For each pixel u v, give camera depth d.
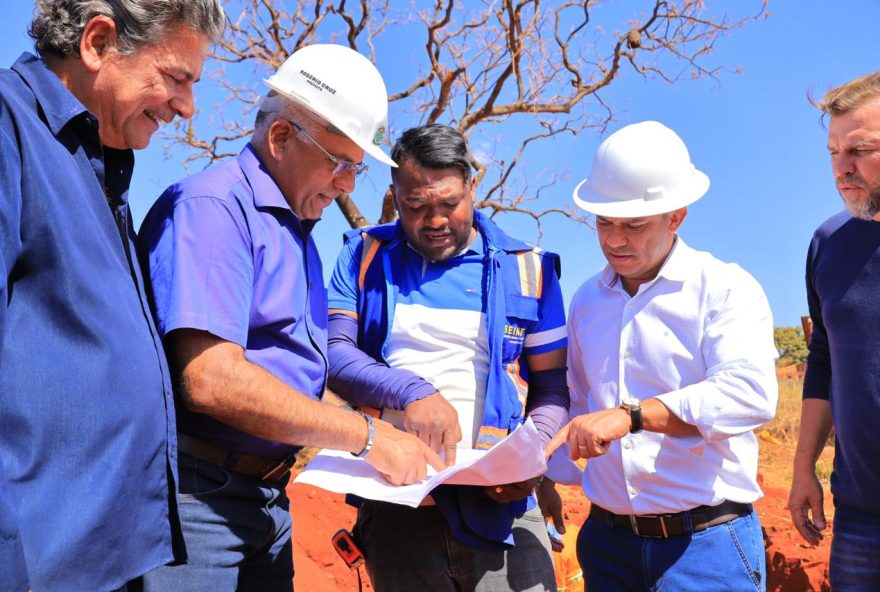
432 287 3.30
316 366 2.80
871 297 3.35
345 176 2.81
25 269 1.98
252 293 2.60
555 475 3.66
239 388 2.41
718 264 3.31
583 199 3.34
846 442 3.42
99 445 2.04
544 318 3.36
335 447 2.67
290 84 2.76
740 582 3.21
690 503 3.23
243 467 2.66
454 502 3.12
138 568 2.13
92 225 2.11
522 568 3.28
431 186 3.13
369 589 5.36
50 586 1.94
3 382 1.92
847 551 3.42
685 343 3.29
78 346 2.03
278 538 2.91
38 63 2.15
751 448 3.33
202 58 2.36
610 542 3.42
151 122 2.36
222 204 2.57
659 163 3.22
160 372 2.23
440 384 3.24
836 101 3.28
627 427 3.11
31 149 1.99
